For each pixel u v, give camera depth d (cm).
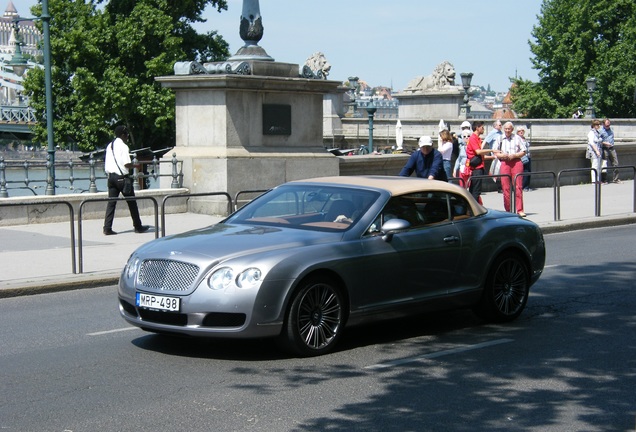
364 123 5512
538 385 739
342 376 764
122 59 4750
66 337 923
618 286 1223
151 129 4716
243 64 2027
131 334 935
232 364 804
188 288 791
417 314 923
